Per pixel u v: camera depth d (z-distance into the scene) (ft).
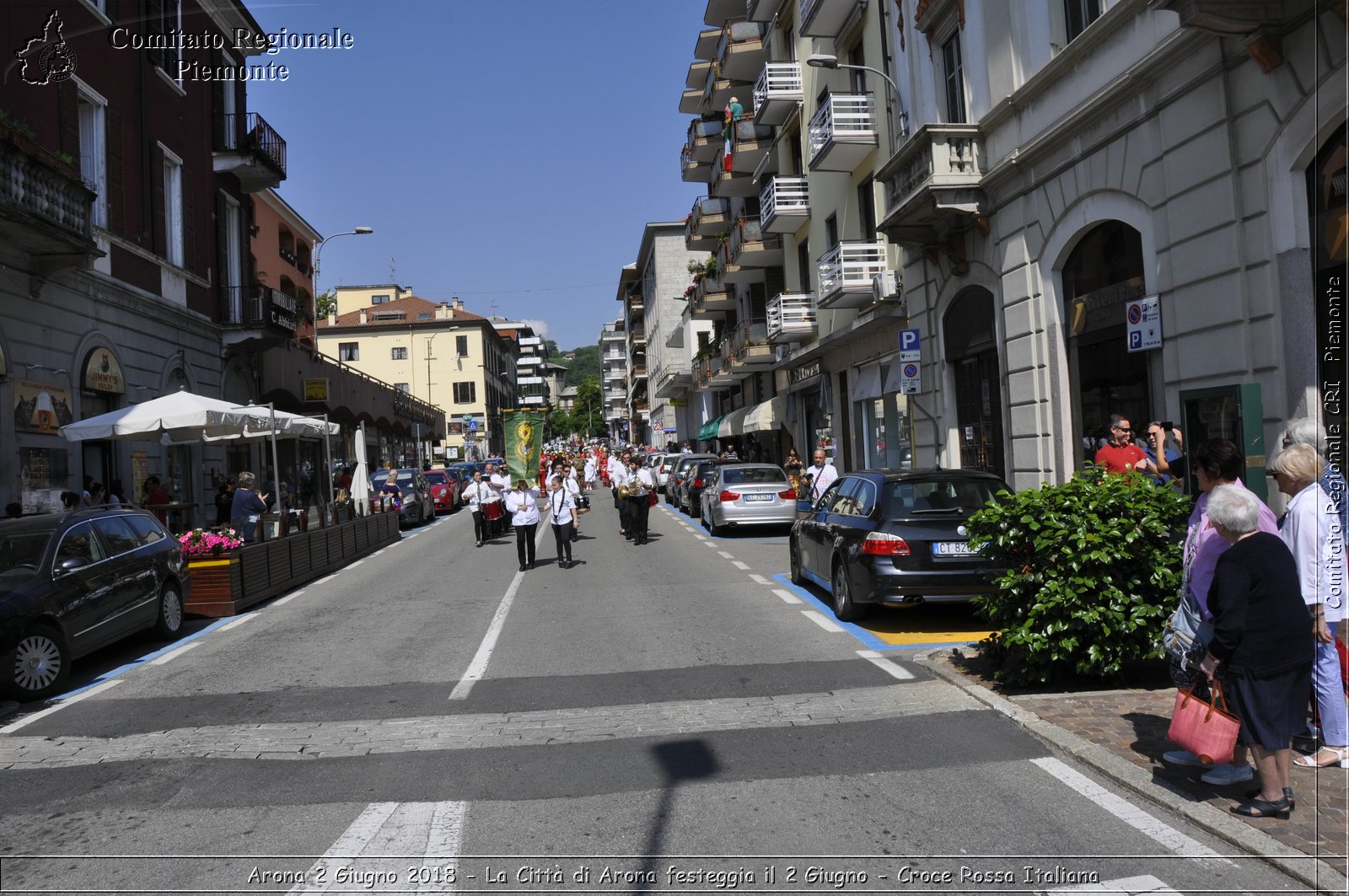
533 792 16.46
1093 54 39.55
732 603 36.86
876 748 18.22
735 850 13.70
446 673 26.61
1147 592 21.07
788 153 97.86
